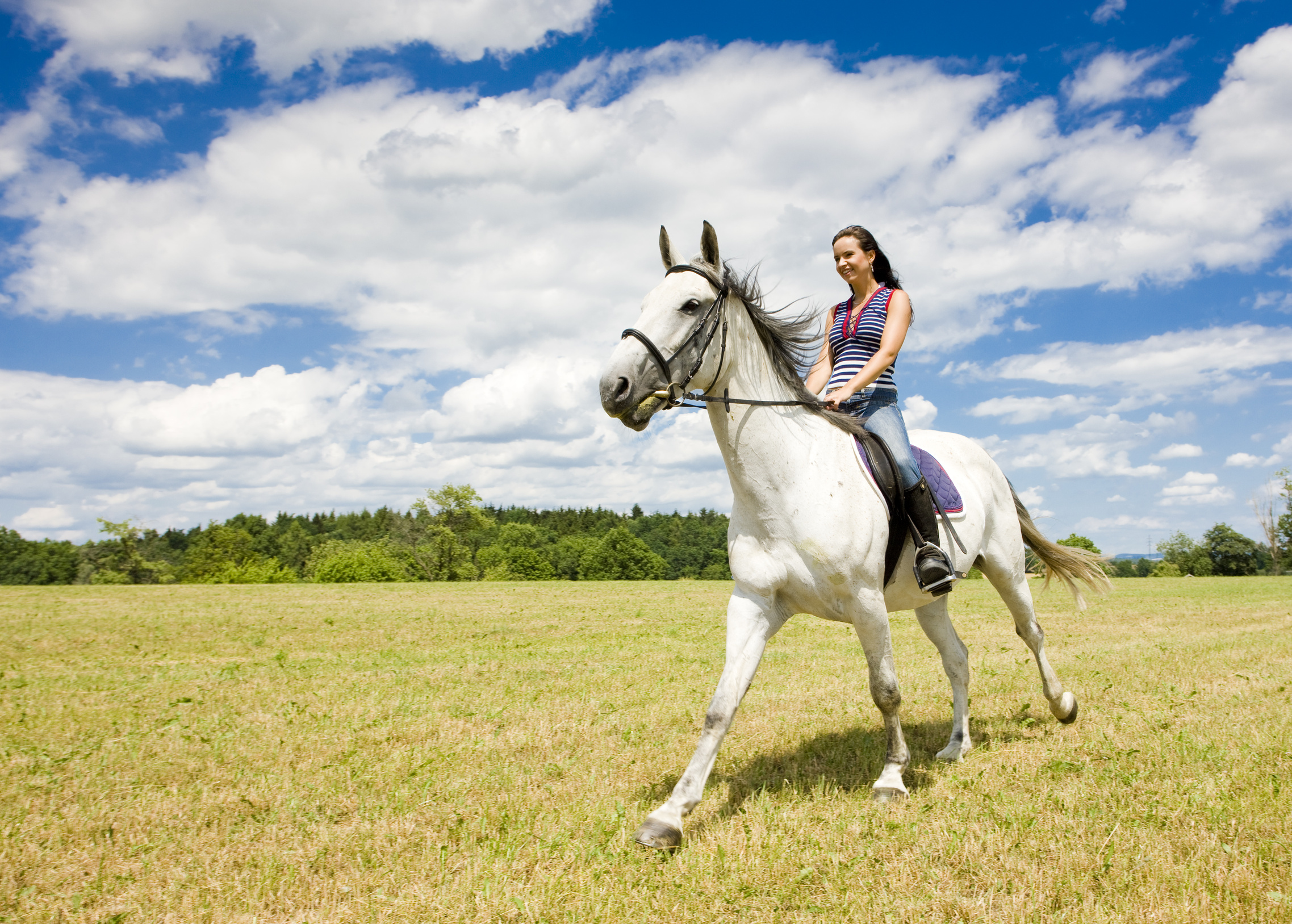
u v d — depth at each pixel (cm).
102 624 1503
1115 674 780
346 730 573
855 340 444
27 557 7781
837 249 454
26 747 532
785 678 804
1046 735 533
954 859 314
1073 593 593
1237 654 906
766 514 374
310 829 365
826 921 268
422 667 920
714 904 281
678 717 610
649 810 387
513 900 278
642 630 1382
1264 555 6197
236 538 7200
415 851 337
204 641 1219
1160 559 7144
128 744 534
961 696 507
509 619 1636
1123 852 311
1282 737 479
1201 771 414
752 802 399
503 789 426
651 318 352
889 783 406
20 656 1046
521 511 12925
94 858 336
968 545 473
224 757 499
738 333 377
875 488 401
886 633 399
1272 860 299
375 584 3541
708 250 370
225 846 348
